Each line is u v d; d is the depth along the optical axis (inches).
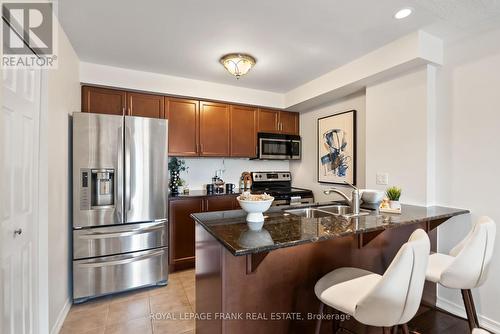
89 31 81.6
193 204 122.8
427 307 85.7
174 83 122.0
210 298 59.3
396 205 78.8
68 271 87.1
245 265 54.9
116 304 90.3
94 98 109.0
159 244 103.6
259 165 163.0
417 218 69.8
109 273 93.5
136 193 98.0
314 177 147.6
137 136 97.9
